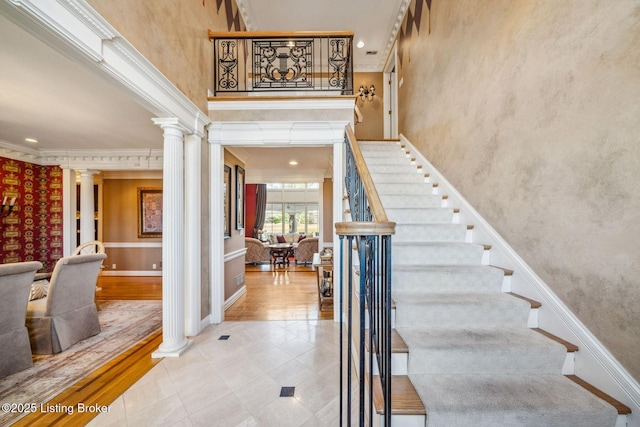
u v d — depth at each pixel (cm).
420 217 277
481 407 123
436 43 338
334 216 308
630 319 124
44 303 246
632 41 121
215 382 191
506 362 150
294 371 205
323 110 312
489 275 202
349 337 123
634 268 122
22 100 241
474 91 253
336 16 486
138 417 158
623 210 126
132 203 588
